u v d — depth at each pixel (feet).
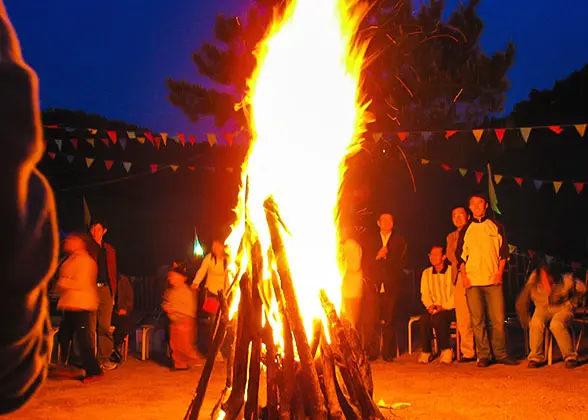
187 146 74.69
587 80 57.98
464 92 54.85
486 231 30.17
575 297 29.37
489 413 20.33
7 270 3.31
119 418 20.63
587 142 58.08
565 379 26.07
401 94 52.31
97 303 28.07
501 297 30.12
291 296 13.99
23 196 3.28
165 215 75.92
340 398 14.35
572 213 57.67
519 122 60.85
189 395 24.36
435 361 31.60
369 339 32.01
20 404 3.94
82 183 73.97
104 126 79.66
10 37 3.40
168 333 32.99
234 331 14.99
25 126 3.24
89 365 27.48
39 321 3.64
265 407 14.56
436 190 61.82
